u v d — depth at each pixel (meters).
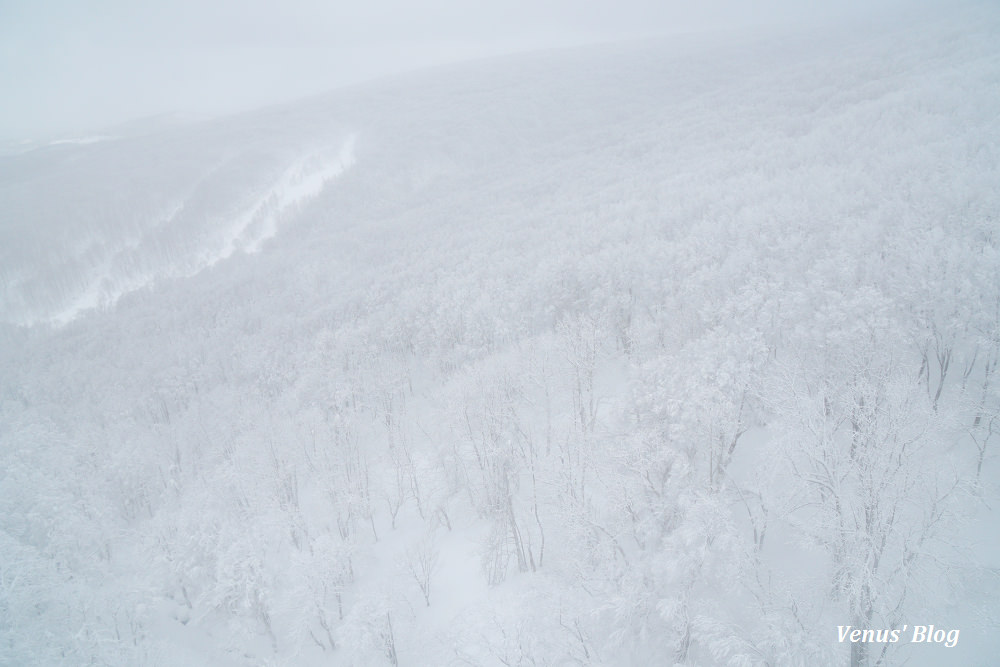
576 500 35.22
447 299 65.62
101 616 35.84
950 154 56.53
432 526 45.09
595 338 46.56
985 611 25.66
